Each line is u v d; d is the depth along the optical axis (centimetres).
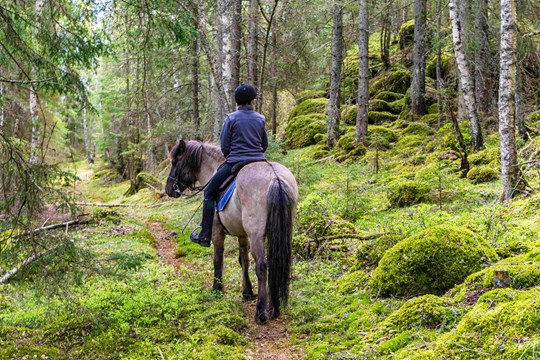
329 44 2181
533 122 1527
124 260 576
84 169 4259
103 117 3225
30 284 502
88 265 527
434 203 966
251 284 679
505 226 664
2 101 623
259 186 543
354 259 706
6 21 546
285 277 520
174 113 2112
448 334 374
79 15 685
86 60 645
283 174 555
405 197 1000
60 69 571
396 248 543
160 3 695
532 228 659
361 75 1803
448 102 1633
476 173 1112
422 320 427
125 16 762
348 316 512
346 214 987
